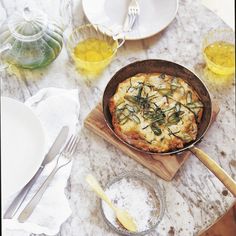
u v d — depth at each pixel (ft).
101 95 3.37
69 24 3.62
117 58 3.51
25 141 2.97
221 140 3.21
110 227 2.91
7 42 3.24
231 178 2.89
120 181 3.02
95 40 3.49
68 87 3.39
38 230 2.83
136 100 3.17
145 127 3.09
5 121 3.01
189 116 3.12
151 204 2.96
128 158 3.15
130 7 3.59
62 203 2.92
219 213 2.97
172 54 3.54
